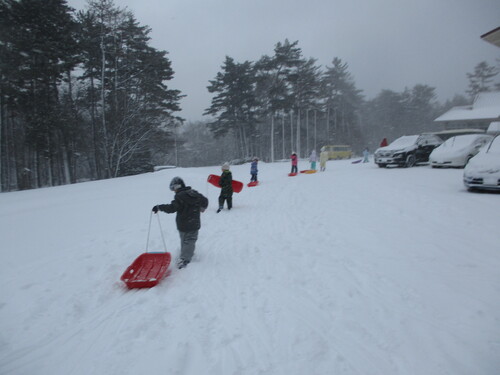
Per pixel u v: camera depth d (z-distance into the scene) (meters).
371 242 5.48
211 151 75.88
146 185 14.95
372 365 2.56
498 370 2.42
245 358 2.70
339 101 57.06
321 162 19.73
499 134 9.61
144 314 3.47
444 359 2.58
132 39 28.33
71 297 3.95
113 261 5.20
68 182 26.89
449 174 12.60
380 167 18.44
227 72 42.00
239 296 3.83
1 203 11.24
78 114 28.41
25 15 20.80
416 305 3.41
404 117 72.31
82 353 2.86
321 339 2.92
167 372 2.55
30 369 2.68
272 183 15.07
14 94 20.72
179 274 4.56
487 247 4.93
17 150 31.20
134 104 26.33
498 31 9.27
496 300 3.41
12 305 3.78
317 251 5.24
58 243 6.16
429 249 4.98
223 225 7.41
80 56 25.09
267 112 43.44
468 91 63.50
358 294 3.71
